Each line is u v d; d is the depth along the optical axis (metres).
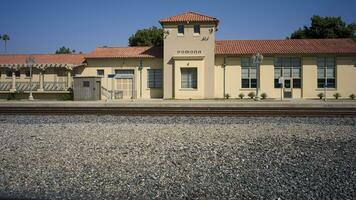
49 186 7.43
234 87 41.56
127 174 8.17
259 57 35.81
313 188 7.18
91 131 13.67
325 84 41.22
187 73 41.59
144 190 7.16
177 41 41.28
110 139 12.00
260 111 19.69
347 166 8.73
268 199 6.66
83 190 7.18
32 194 6.98
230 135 12.73
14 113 19.83
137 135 12.71
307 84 41.25
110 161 9.24
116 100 37.81
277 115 18.61
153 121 16.80
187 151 10.23
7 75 45.25
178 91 41.03
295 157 9.63
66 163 9.10
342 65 41.00
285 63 41.53
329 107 23.17
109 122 16.47
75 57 46.62
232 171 8.38
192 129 14.09
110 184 7.52
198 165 8.85
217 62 41.75
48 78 44.53
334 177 7.86
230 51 41.62
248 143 11.37
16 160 9.43
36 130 14.14
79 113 19.70
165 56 41.44
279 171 8.38
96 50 45.41
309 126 15.01
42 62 45.06
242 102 31.92
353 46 41.78
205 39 40.97
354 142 11.65
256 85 41.38
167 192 7.04
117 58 42.91
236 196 6.81
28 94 41.38
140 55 42.97
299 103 29.84
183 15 41.81
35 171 8.46
